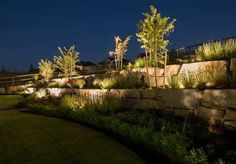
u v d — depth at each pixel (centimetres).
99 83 1464
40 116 1101
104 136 728
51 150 627
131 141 663
